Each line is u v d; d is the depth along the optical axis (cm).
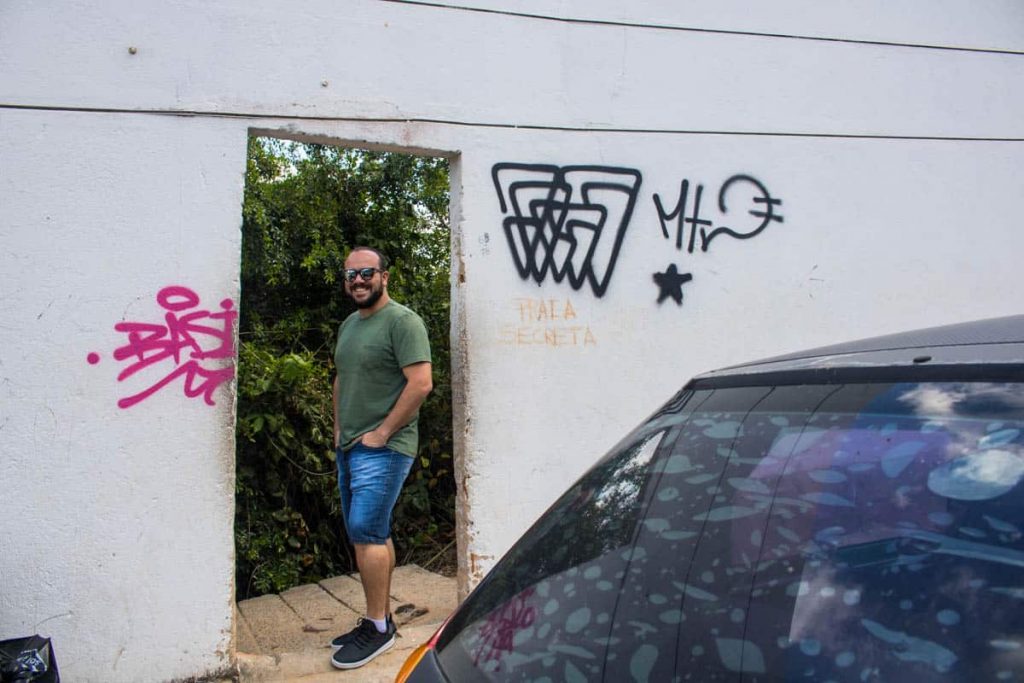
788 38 503
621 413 458
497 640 179
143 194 373
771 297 493
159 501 368
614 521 181
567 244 451
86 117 367
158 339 372
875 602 129
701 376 215
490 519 430
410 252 696
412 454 396
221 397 380
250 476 522
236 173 388
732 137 489
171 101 379
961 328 186
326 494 548
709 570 153
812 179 505
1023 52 557
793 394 177
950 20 541
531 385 441
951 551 128
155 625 365
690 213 478
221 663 373
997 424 138
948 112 538
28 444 352
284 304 661
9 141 356
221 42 389
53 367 357
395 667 382
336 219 666
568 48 455
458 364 433
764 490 159
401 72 421
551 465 443
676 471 179
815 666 128
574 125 455
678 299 473
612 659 152
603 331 457
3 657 296
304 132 401
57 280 360
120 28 373
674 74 478
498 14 441
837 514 145
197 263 380
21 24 360
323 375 563
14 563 348
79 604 355
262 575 520
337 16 410
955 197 537
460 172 432
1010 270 547
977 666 113
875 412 157
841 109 513
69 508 356
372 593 390
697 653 142
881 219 520
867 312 514
